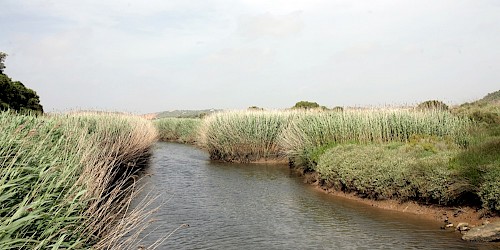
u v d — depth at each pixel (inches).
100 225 237.6
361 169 594.2
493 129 655.8
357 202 583.8
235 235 427.8
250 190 690.8
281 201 599.5
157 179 801.6
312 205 569.3
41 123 437.4
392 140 741.9
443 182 479.8
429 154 584.4
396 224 460.8
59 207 204.2
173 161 1144.8
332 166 657.6
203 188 706.8
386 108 820.6
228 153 1139.9
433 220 472.1
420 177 507.2
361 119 794.2
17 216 155.1
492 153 493.0
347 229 446.0
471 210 460.1
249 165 1053.8
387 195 554.6
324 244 395.9
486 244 379.6
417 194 519.8
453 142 649.0
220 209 546.6
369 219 485.7
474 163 470.3
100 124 806.5
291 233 435.2
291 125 1013.8
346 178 619.5
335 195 640.4
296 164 907.4
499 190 414.9
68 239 198.7
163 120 2321.6
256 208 553.3
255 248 385.7
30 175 204.8
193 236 422.3
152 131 1327.5
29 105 872.9
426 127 739.4
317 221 482.3
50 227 183.8
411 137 707.4
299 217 502.9
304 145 853.8
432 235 415.2
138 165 924.6
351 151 671.1
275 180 800.9
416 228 442.3
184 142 1968.5
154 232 429.7
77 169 291.0
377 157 608.1
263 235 428.1
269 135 1122.0
